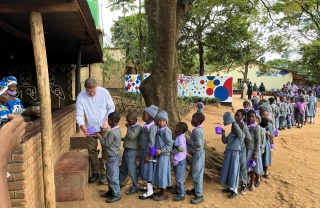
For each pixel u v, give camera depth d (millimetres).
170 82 6055
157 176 4688
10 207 678
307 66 34250
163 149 4590
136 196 4863
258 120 5617
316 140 9641
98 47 7512
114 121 4578
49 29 5215
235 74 42781
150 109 4836
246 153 5230
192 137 4832
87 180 5020
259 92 28312
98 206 4453
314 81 39312
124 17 15891
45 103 3477
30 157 3336
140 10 14453
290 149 8508
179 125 4805
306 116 13820
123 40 21375
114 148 4570
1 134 706
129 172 4898
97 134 4691
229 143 5070
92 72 22094
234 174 4926
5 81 3643
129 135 4852
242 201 4863
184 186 5133
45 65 3434
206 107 17750
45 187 3590
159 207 4492
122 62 20906
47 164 3564
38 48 3371
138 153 5852
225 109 17922
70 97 11094
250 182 5395
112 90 22328
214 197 4977
